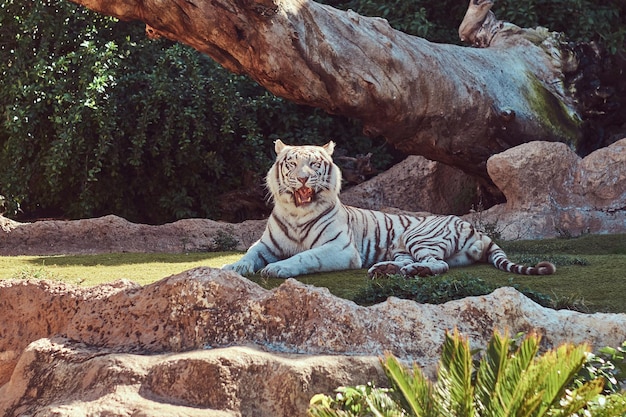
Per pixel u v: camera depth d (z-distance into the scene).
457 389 4.28
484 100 14.09
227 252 11.67
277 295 5.73
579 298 7.03
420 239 9.34
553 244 11.71
